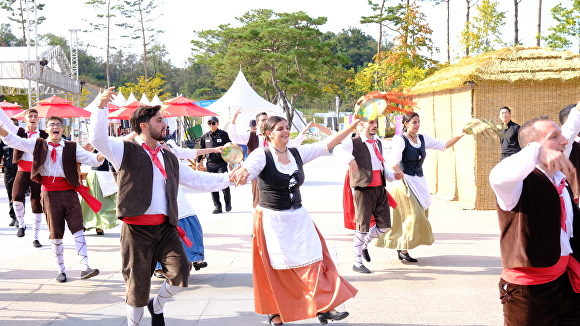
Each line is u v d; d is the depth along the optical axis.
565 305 2.92
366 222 5.73
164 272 3.95
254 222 4.06
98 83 99.12
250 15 50.53
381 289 5.21
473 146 9.57
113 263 6.56
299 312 3.86
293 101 43.88
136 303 3.78
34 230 7.52
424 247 6.94
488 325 4.22
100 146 3.62
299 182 4.03
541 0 28.78
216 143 10.43
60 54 37.38
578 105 3.88
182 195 5.80
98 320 4.57
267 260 3.94
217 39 50.22
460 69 10.36
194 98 56.56
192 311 4.72
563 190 2.92
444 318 4.39
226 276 5.84
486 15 32.72
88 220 8.02
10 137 5.55
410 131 6.11
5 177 9.30
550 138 2.73
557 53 9.74
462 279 5.48
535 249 2.80
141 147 3.85
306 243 3.94
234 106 22.61
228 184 4.24
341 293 3.73
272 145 4.08
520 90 9.45
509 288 2.94
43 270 6.29
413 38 36.16
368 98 3.85
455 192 10.55
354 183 5.70
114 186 7.94
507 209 2.88
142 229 3.78
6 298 5.21
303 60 40.34
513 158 2.62
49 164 5.72
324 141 4.21
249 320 4.48
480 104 9.47
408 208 6.04
